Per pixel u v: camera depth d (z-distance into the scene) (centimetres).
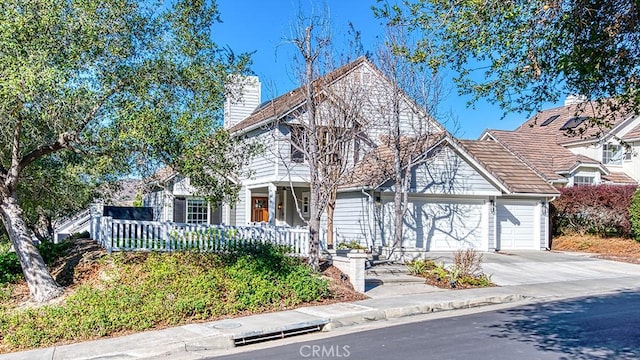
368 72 1856
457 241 2191
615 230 2370
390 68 1856
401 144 2009
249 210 2295
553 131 3155
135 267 1263
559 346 823
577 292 1404
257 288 1214
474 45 613
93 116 1055
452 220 2186
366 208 2059
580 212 2447
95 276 1222
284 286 1244
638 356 761
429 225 2142
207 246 1423
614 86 625
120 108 1009
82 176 1775
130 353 866
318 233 1462
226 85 1206
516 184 2333
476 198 2234
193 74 1089
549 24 595
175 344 898
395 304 1198
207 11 1154
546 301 1288
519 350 803
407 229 2098
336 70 1655
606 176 2828
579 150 2947
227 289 1195
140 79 1038
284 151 2019
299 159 2027
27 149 1281
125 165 1121
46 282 1128
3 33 862
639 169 2877
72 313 1020
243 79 1223
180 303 1087
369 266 1650
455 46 634
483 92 694
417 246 2111
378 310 1135
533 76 643
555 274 1709
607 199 2350
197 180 1217
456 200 2198
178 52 1092
